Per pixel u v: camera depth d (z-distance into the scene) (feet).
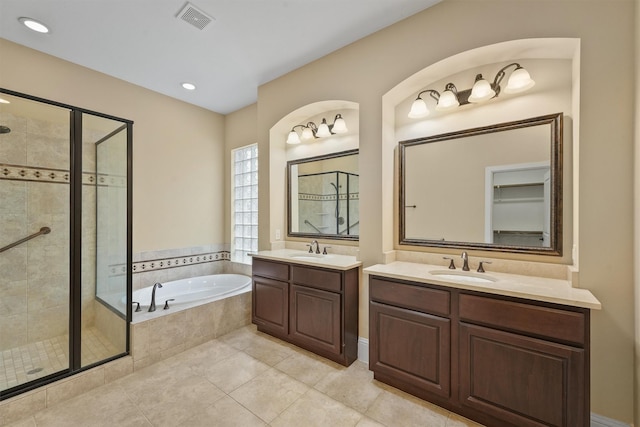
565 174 5.71
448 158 7.15
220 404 5.91
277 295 8.73
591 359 5.00
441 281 5.51
